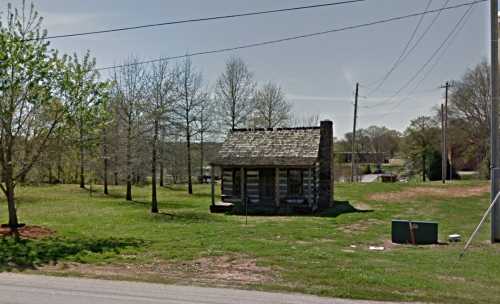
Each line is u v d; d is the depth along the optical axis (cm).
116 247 1360
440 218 2236
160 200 3503
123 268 1083
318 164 2844
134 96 3259
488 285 904
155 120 2759
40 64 1590
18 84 1559
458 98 5338
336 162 7050
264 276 985
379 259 1183
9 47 1543
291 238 1602
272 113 4997
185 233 1688
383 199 3162
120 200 3469
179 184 5262
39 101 1612
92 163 3791
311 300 789
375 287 880
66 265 1112
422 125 5569
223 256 1212
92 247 1364
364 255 1242
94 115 1712
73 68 1658
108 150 3453
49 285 899
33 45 1590
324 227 1925
